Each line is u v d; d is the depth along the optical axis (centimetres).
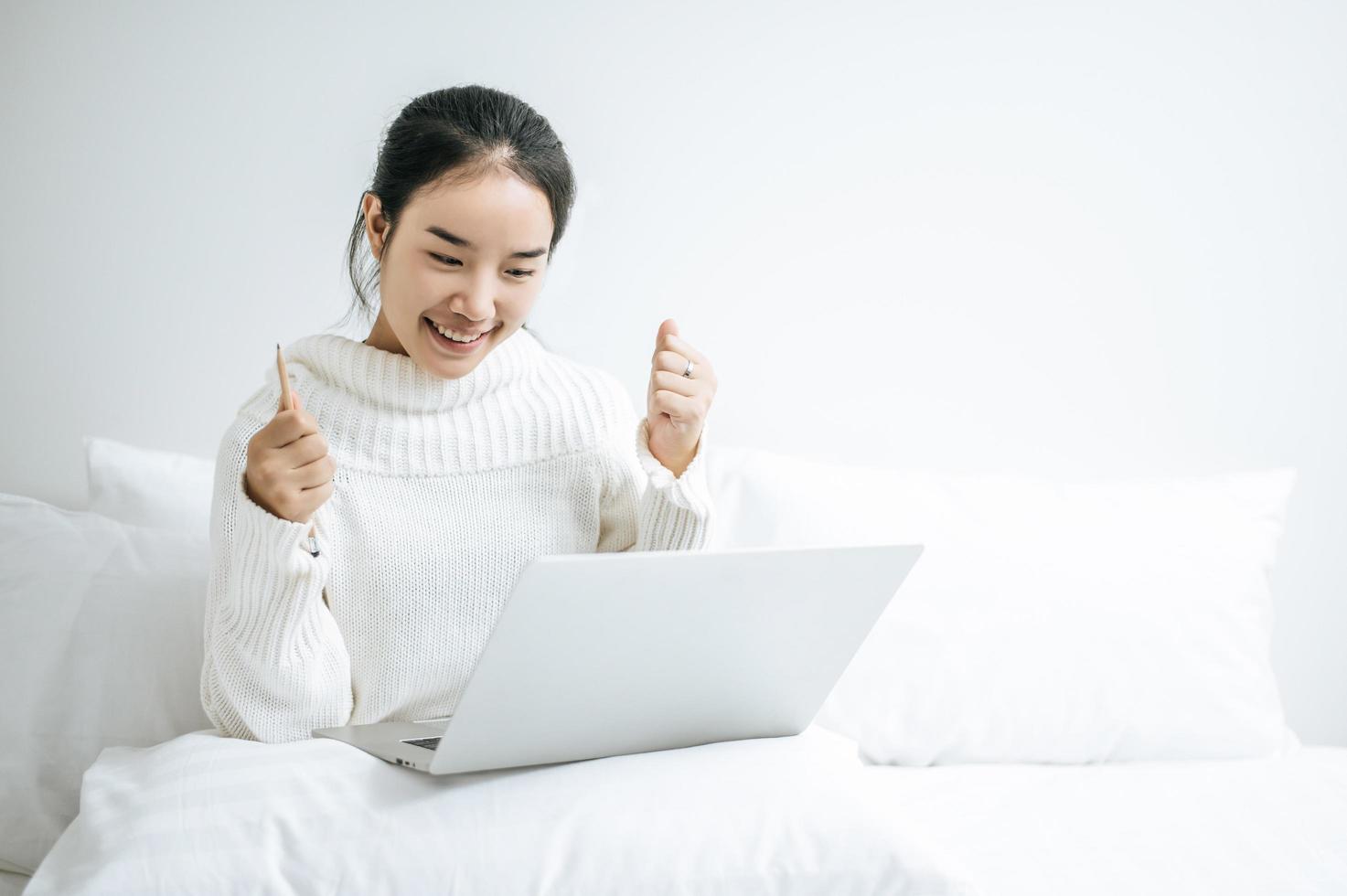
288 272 178
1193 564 168
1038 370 196
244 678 115
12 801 128
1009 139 195
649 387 124
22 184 171
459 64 181
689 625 97
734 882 92
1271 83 198
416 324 115
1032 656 160
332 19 178
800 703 112
